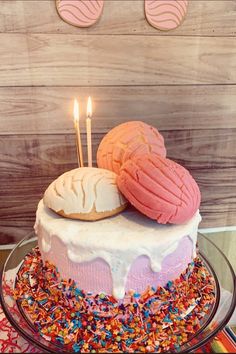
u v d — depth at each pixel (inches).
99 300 15.1
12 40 18.5
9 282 17.7
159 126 21.5
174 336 14.8
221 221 24.6
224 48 20.0
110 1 18.3
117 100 20.6
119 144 17.4
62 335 14.8
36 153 21.3
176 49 19.7
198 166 23.0
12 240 23.5
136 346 14.5
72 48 19.1
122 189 15.5
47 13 18.2
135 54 19.6
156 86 20.5
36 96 19.9
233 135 22.3
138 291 15.3
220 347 15.6
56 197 15.7
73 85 19.9
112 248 14.3
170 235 15.0
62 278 15.7
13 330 16.9
